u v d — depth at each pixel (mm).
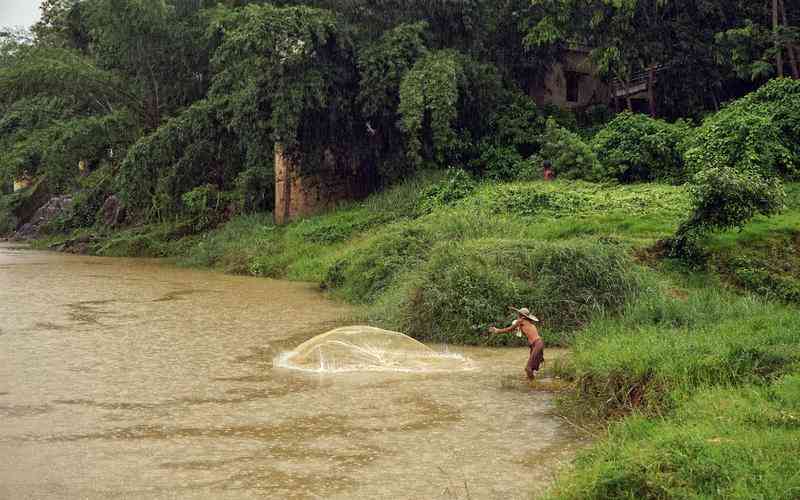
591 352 9516
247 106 25375
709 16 28328
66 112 33344
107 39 29938
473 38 27781
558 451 7031
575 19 28688
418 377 9891
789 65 27406
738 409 6637
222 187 30438
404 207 23188
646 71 30344
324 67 25312
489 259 13453
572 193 20312
